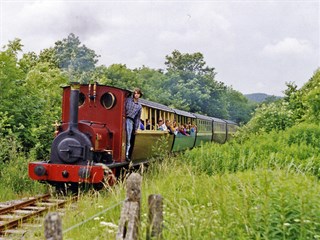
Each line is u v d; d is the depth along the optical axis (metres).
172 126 21.77
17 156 16.11
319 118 21.86
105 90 14.95
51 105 21.19
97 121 14.93
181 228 6.80
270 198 7.19
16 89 18.92
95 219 8.77
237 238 6.63
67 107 15.14
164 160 15.98
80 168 13.12
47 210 11.02
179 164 15.51
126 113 15.15
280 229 6.60
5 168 14.97
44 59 44.12
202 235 6.82
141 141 16.28
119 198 10.41
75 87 13.81
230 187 9.11
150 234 6.05
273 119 23.61
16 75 19.12
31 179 14.16
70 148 13.59
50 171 13.45
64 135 13.76
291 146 16.17
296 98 26.20
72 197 12.63
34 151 16.94
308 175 11.50
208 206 8.29
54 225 4.70
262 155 15.09
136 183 5.98
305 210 6.71
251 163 14.61
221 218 7.29
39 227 8.87
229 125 42.53
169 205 8.93
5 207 11.02
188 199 9.62
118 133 14.85
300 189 7.37
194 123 27.98
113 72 53.69
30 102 19.09
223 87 70.88
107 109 14.91
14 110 18.22
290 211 6.87
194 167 14.39
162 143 18.50
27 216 10.09
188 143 25.78
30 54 41.31
